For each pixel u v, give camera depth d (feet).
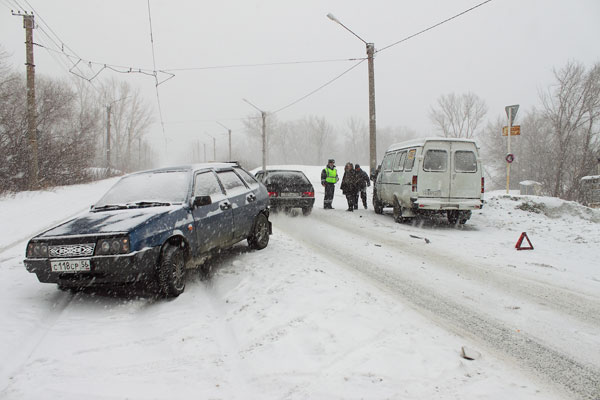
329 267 19.52
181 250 16.44
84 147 84.94
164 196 17.79
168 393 9.11
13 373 10.19
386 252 23.97
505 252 24.23
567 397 8.86
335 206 50.57
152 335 12.41
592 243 26.30
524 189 79.66
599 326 13.02
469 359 10.49
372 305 14.16
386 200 39.73
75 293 16.48
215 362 10.55
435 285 17.34
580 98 96.89
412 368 9.83
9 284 17.42
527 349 11.27
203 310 14.44
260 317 13.02
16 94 66.80
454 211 35.53
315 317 12.72
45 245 14.34
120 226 14.55
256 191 23.89
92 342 11.97
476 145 33.19
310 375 9.52
